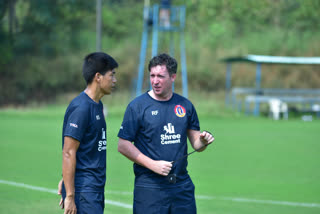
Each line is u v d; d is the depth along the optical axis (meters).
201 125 73.62
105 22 147.25
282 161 41.03
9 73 124.00
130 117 14.84
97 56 14.45
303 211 23.47
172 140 14.89
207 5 154.25
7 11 135.38
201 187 29.53
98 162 14.32
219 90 129.75
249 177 33.28
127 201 24.97
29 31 135.00
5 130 61.84
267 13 155.62
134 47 134.00
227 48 140.50
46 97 122.25
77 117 13.80
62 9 138.38
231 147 49.88
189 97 115.94
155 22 90.75
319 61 90.81
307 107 108.88
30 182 29.98
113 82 14.62
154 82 14.63
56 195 26.25
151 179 14.70
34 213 22.20
